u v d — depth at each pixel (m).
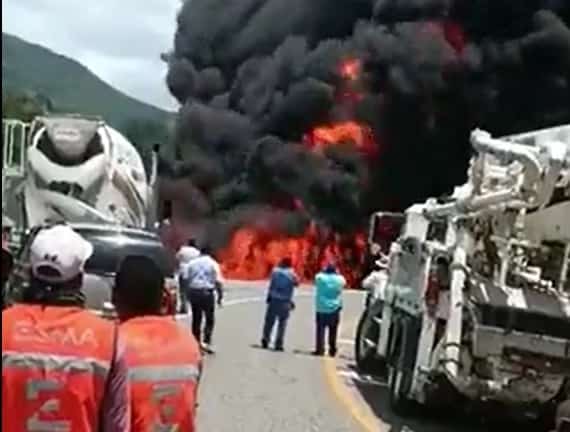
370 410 14.02
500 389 11.72
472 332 11.70
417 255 13.64
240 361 18.22
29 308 4.12
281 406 13.84
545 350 11.71
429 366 12.12
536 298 11.89
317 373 17.36
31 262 4.18
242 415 12.96
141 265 5.07
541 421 13.11
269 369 17.44
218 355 18.88
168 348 4.93
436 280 12.21
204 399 13.94
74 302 4.18
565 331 11.76
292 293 20.62
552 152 11.20
